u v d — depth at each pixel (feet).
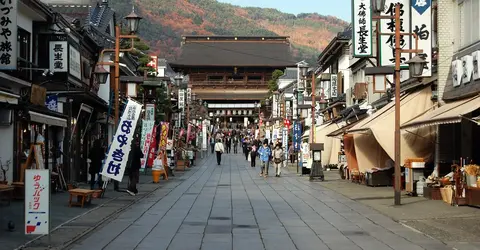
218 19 625.82
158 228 51.39
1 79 67.05
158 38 524.93
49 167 84.79
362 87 138.00
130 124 74.74
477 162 74.02
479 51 67.51
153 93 120.47
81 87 92.48
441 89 79.66
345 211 64.18
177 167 153.69
